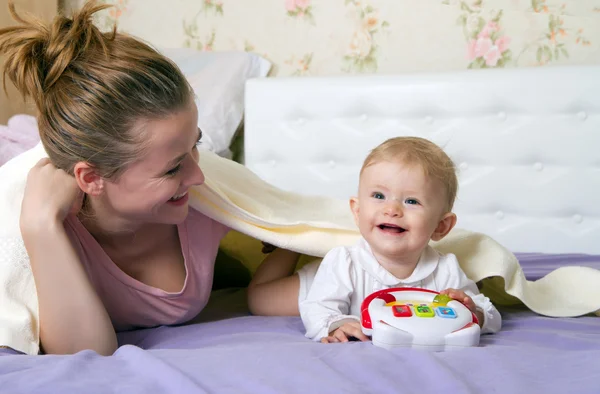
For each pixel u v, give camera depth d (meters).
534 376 0.76
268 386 0.70
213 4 2.46
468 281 1.12
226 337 1.04
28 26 0.98
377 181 1.06
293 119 2.23
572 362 0.80
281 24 2.40
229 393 0.69
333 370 0.76
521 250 2.02
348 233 1.21
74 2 2.49
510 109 1.99
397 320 0.92
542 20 2.14
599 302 1.21
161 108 0.91
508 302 1.32
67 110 0.92
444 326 0.92
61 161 0.96
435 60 2.25
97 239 1.08
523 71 1.98
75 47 0.93
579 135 1.94
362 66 2.33
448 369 0.76
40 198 0.96
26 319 0.95
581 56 2.12
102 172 0.94
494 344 0.97
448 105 2.04
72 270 0.96
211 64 2.38
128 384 0.73
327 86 2.18
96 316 0.96
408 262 1.09
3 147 1.91
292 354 0.83
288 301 1.20
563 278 1.30
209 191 1.14
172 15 2.51
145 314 1.12
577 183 1.95
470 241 1.24
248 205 1.23
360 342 0.93
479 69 2.04
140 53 0.94
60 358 0.84
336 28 2.35
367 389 0.71
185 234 1.13
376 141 2.14
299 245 1.19
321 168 2.22
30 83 0.95
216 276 1.51
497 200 2.03
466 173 2.05
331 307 1.05
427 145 1.11
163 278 1.13
